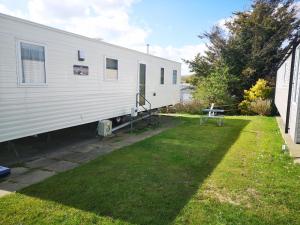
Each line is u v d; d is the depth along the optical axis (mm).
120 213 3287
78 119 6957
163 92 12234
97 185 4129
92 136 8023
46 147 6680
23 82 5301
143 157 5688
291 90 7625
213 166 5109
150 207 3445
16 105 5180
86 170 4828
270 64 16656
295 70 7297
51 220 3107
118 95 8695
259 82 15117
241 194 3852
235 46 17547
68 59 6465
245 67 17062
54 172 4809
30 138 7191
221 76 16312
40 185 4121
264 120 11773
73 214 3250
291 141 6789
